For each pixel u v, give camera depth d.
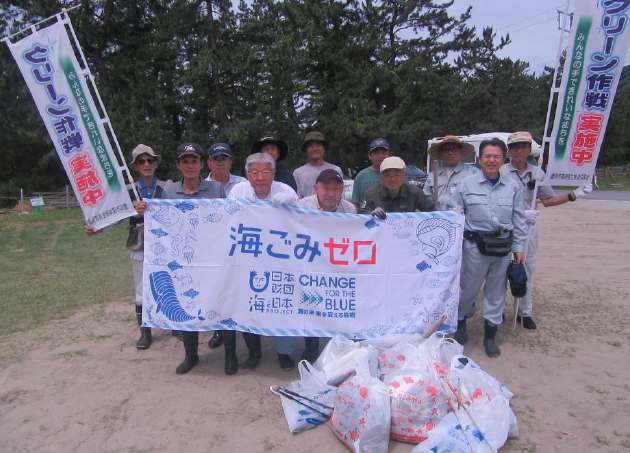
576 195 4.89
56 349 4.71
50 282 7.32
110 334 5.12
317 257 4.07
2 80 21.22
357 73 26.16
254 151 5.20
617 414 3.41
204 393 3.79
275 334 4.05
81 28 21.69
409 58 29.41
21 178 24.89
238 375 4.11
